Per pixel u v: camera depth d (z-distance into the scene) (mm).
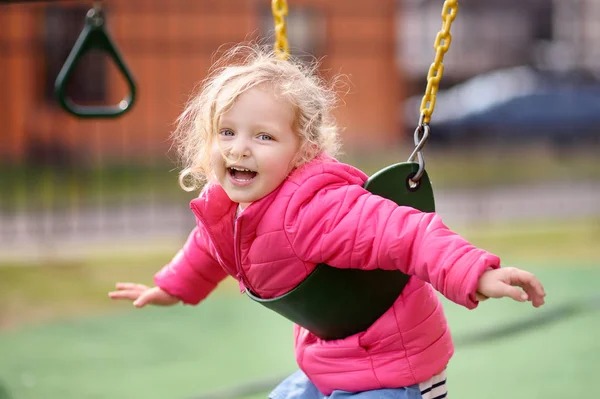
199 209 2883
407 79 22953
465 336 6492
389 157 17328
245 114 2701
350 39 18578
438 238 2543
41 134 17031
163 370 5934
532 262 9266
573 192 13961
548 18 24250
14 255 9719
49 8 17219
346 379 2895
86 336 6816
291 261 2742
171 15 17141
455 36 24016
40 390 5516
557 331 6742
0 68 16922
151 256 9641
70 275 8805
